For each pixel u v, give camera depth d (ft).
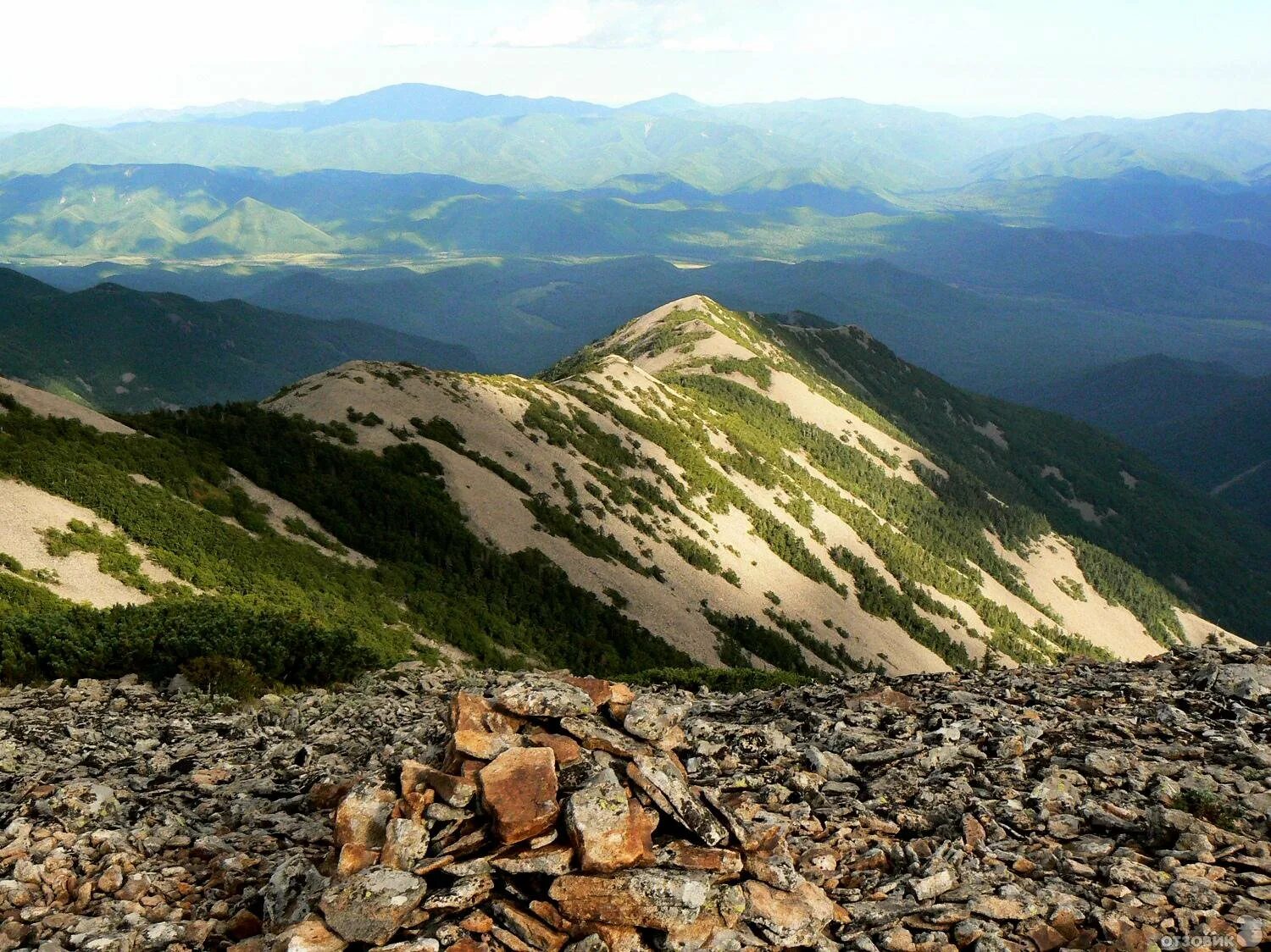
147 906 28.17
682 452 535.19
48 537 149.07
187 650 76.79
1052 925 24.85
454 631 214.07
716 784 36.52
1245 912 24.67
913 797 35.50
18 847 31.96
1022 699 52.26
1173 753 38.83
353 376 379.55
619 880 24.32
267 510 228.84
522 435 412.16
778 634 401.29
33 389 218.79
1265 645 63.41
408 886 24.11
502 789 26.71
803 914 24.97
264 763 48.80
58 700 67.10
